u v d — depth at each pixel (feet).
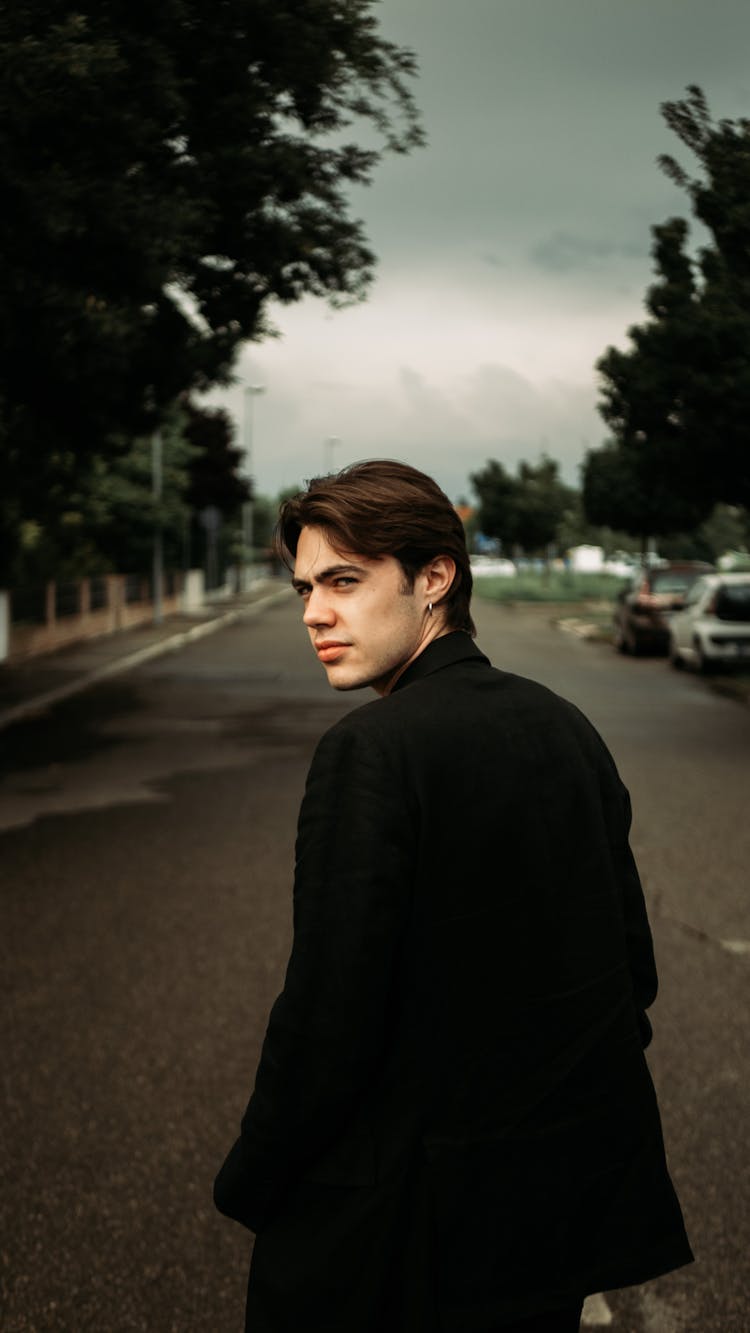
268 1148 4.49
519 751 4.79
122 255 32.30
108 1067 14.56
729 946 19.52
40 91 26.71
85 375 37.01
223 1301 9.96
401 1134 4.50
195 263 38.78
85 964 18.44
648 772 36.45
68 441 44.73
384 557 4.99
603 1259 4.58
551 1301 4.48
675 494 54.80
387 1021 4.56
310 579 5.08
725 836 27.89
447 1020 4.54
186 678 65.05
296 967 4.46
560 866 4.74
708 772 36.45
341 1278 4.47
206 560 163.53
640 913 5.23
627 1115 4.70
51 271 31.76
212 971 18.08
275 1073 4.44
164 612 123.75
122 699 55.42
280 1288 4.55
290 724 46.80
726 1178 11.85
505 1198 4.48
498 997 4.56
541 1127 4.54
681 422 50.88
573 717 5.16
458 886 4.55
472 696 4.88
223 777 35.47
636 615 74.90
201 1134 12.83
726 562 123.85
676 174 44.78
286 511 5.17
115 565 115.34
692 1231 10.93
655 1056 14.93
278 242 37.60
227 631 105.29
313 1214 4.58
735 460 50.62
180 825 28.86
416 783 4.55
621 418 53.42
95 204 29.78
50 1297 10.00
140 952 19.02
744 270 47.11
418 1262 4.46
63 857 25.66
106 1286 10.16
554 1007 4.63
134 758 39.04
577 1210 4.55
